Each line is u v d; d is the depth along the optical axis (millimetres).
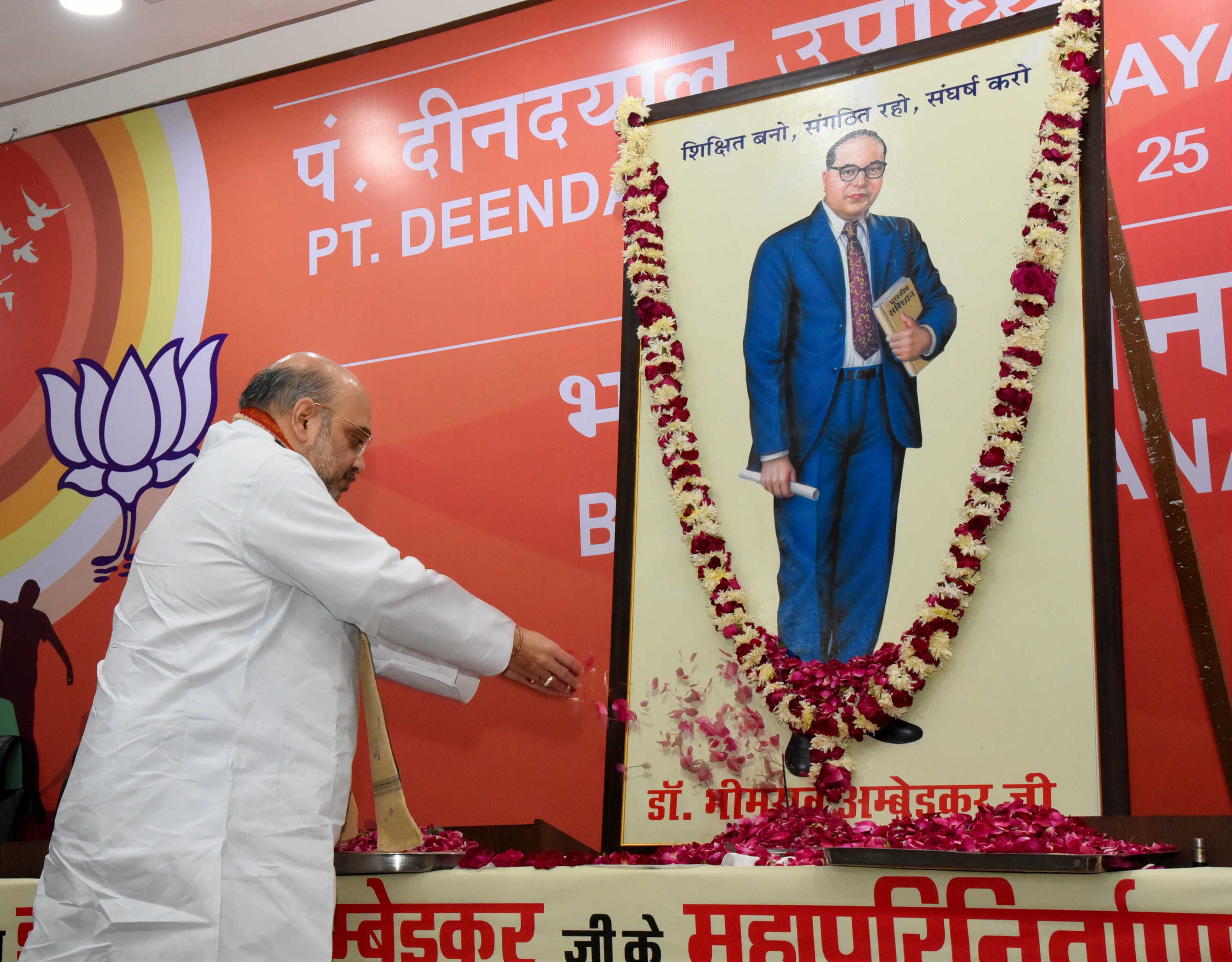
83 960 1720
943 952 1576
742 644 2531
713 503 2695
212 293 3648
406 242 3377
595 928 1772
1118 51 2543
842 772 2365
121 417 3689
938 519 2475
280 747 1840
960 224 2588
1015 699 2301
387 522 3199
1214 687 2201
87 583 3604
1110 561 2287
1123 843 1828
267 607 1921
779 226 2789
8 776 3494
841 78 2791
